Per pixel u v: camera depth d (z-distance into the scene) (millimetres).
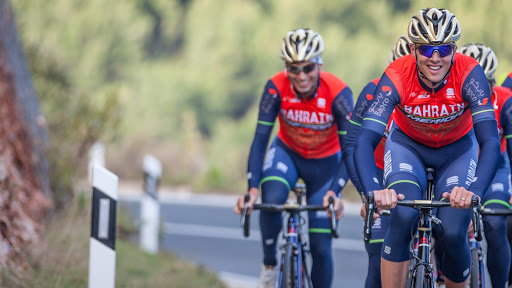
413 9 104438
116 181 11141
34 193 19906
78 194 23219
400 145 11836
